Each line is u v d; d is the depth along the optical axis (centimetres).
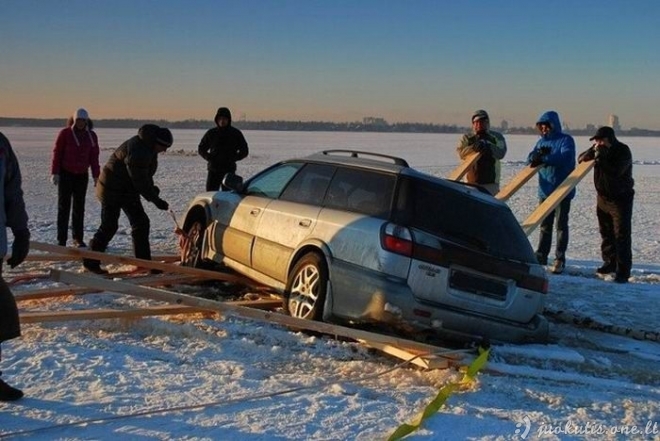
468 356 541
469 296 559
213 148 1088
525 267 583
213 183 1098
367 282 550
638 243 1340
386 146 7369
